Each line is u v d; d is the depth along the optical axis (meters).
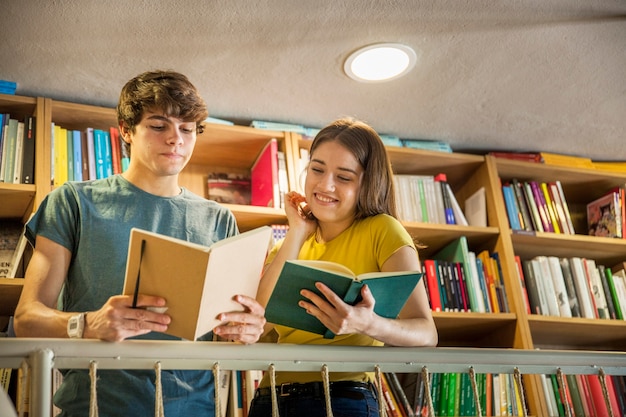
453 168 3.41
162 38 2.54
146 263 1.27
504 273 3.16
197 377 1.64
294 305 1.44
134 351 1.34
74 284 1.67
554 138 3.44
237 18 2.48
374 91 2.96
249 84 2.86
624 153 3.61
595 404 3.14
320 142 1.79
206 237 1.81
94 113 2.77
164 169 1.78
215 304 1.31
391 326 1.47
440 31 2.63
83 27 2.45
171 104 1.78
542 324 3.18
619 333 3.36
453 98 3.05
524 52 2.78
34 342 1.29
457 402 2.90
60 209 1.71
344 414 1.55
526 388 2.99
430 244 3.29
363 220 1.74
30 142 2.62
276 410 1.39
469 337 3.31
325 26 2.55
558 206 3.42
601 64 2.88
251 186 3.15
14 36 2.46
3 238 2.64
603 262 3.62
